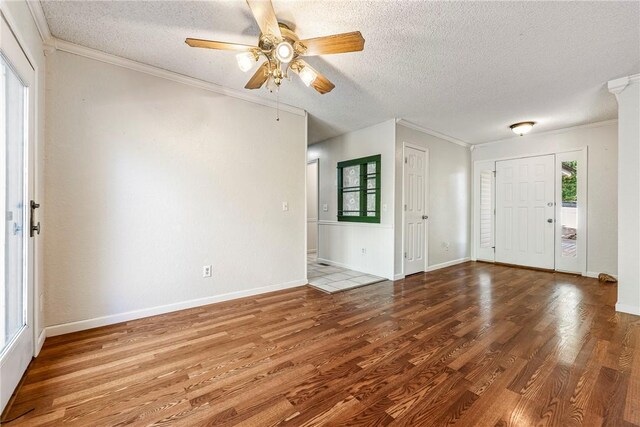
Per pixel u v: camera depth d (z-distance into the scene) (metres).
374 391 1.60
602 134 4.15
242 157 3.23
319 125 4.40
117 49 2.36
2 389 1.40
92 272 2.39
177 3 1.81
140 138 2.60
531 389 1.60
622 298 2.79
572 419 1.37
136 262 2.59
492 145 5.37
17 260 1.72
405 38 2.14
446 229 5.10
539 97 3.25
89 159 2.36
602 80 2.81
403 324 2.52
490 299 3.22
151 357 1.94
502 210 5.25
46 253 2.20
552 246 4.65
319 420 1.38
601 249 4.17
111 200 2.47
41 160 2.10
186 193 2.85
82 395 1.54
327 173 5.29
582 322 2.53
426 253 4.67
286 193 3.62
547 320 2.59
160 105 2.69
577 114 3.81
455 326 2.47
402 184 4.25
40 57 2.04
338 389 1.61
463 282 3.97
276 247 3.54
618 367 1.81
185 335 2.29
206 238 2.99
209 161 2.99
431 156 4.77
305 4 1.78
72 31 2.11
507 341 2.19
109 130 2.45
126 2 1.80
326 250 5.32
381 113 3.84
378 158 4.27
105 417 1.39
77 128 2.31
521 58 2.42
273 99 3.38
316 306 2.99
